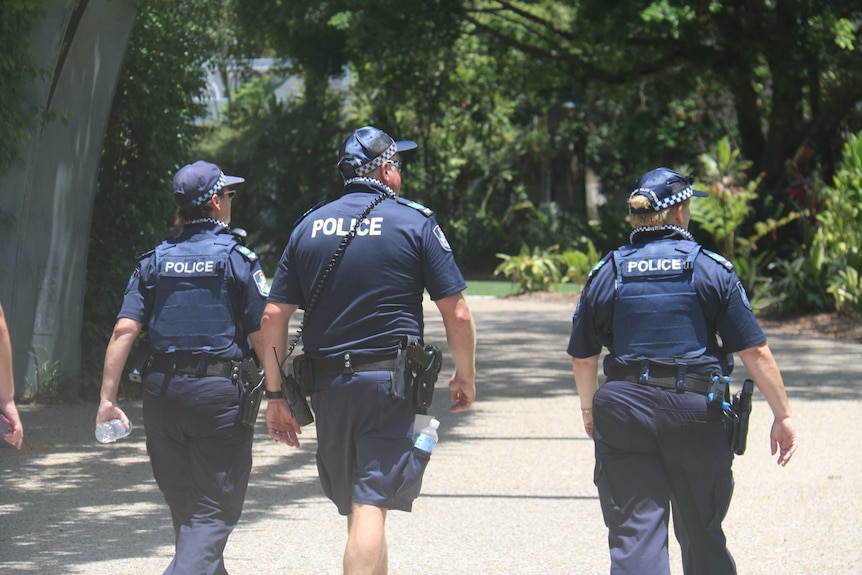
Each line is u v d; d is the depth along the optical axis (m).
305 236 5.05
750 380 4.94
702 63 28.55
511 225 46.00
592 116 47.66
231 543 7.21
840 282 24.69
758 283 28.81
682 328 4.89
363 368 4.89
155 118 14.27
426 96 42.00
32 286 13.22
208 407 5.16
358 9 27.69
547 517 7.97
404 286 4.97
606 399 4.93
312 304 4.98
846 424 12.10
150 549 7.02
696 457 4.82
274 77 44.97
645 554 4.67
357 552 4.64
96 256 14.13
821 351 19.77
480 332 22.97
